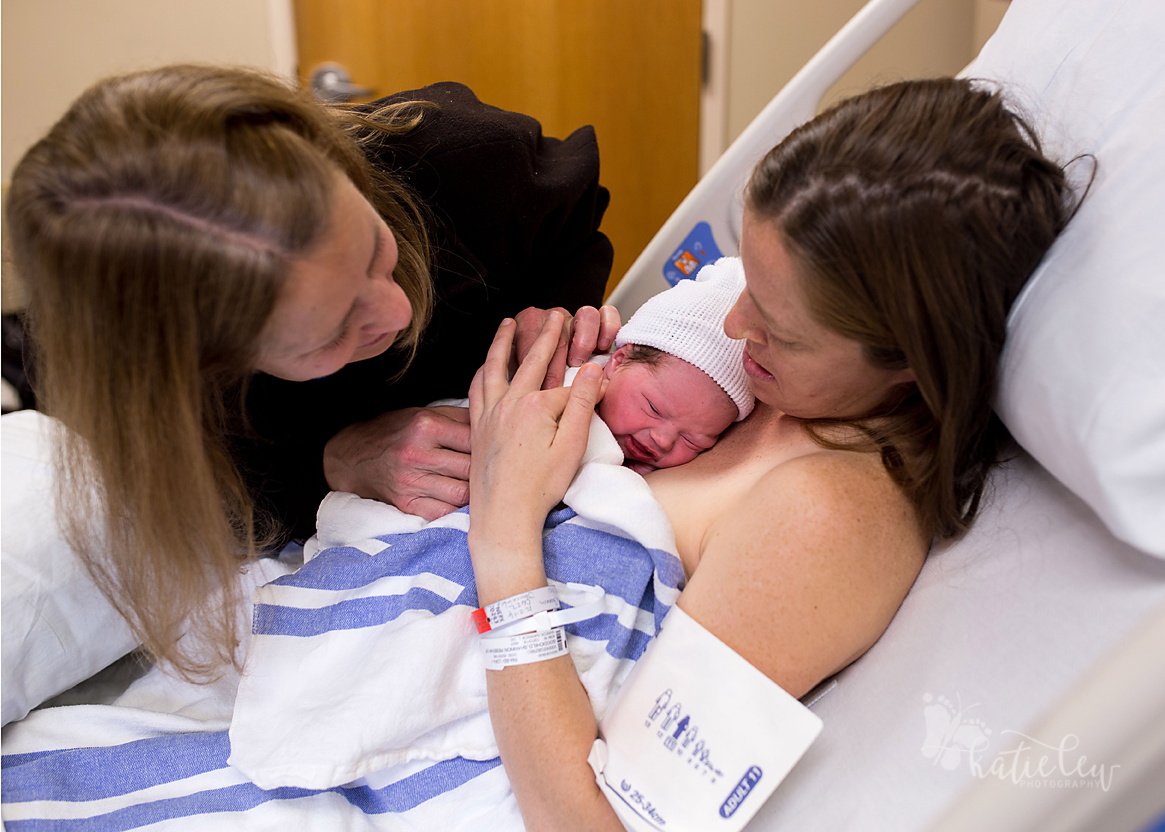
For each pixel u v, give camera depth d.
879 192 0.64
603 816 0.71
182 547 0.76
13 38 2.33
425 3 2.52
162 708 0.98
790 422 0.91
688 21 2.63
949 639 0.73
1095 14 0.80
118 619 0.94
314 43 2.53
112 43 2.40
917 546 0.78
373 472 1.01
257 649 0.90
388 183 0.96
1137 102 0.71
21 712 0.91
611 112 2.73
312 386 1.07
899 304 0.66
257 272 0.62
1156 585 0.64
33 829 0.80
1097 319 0.65
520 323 1.07
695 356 0.93
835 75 1.42
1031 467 0.81
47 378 0.72
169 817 0.83
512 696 0.77
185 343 0.65
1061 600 0.69
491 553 0.81
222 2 2.42
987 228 0.65
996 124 0.68
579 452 0.86
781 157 0.70
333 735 0.83
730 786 0.67
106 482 0.74
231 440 0.99
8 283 0.78
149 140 0.61
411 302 0.94
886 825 0.65
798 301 0.69
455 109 1.06
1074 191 0.71
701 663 0.70
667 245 1.54
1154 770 0.50
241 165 0.61
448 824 0.87
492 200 1.06
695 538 0.87
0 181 2.46
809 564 0.70
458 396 1.21
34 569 0.87
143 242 0.61
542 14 2.58
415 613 0.88
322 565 0.94
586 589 0.86
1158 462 0.61
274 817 0.84
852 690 0.78
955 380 0.70
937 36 2.63
